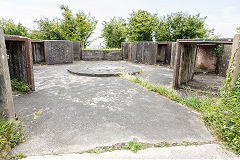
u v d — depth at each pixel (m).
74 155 1.87
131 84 5.43
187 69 5.70
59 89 4.72
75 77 6.48
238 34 2.83
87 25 17.61
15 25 16.44
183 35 15.51
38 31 17.75
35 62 10.18
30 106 3.37
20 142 2.09
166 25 16.05
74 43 12.49
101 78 6.36
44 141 2.13
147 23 15.99
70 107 3.35
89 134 2.32
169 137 2.28
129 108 3.35
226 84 2.78
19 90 4.38
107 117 2.90
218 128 2.28
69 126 2.55
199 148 2.04
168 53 11.38
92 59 13.13
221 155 1.90
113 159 1.82
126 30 17.70
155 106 3.48
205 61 8.48
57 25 17.64
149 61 11.18
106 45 20.50
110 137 2.25
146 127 2.55
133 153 1.92
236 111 2.23
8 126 2.09
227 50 7.05
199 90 4.66
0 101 2.17
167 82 5.83
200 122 2.76
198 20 15.04
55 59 10.16
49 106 3.39
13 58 4.33
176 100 3.84
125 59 13.50
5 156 1.82
